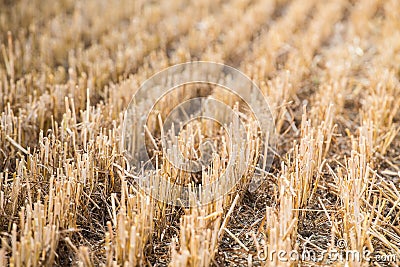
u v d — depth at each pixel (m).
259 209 3.98
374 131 4.70
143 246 3.31
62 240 3.35
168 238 3.65
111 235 3.19
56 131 4.30
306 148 3.88
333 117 5.07
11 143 4.38
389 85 5.77
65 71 6.53
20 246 3.03
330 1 8.77
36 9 7.95
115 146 4.01
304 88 6.11
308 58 6.63
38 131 4.76
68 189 3.44
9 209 3.53
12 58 5.91
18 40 7.05
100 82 5.76
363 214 3.59
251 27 7.88
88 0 8.46
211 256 3.23
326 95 5.31
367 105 5.39
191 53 7.25
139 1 8.61
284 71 6.14
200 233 3.16
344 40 7.69
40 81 5.54
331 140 4.78
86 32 7.43
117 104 5.07
